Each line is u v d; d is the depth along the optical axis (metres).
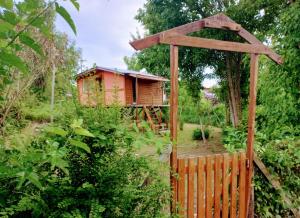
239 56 14.13
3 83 0.87
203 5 13.45
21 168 0.82
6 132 1.60
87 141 1.59
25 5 0.61
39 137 1.50
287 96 4.52
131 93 15.73
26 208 1.26
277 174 3.32
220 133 15.88
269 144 3.55
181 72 15.41
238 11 12.27
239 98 14.43
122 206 1.62
